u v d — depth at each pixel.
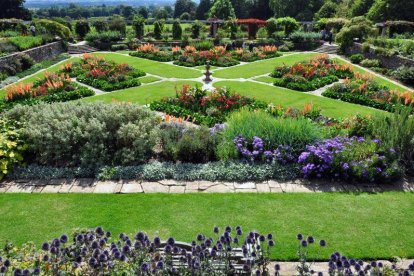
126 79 18.25
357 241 5.95
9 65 19.94
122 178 7.96
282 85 17.77
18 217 6.55
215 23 39.28
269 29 36.94
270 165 8.27
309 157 8.13
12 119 9.35
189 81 18.77
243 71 21.80
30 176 7.98
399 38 28.30
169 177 8.05
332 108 14.09
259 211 6.79
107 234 4.74
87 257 4.37
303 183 7.85
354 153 8.32
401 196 7.39
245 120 9.50
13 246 5.14
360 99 14.75
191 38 36.59
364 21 28.47
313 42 32.84
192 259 4.17
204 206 6.95
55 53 27.92
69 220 6.48
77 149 8.66
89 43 31.83
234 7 56.59
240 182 7.89
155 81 18.70
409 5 36.31
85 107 9.44
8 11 45.59
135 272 4.09
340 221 6.49
